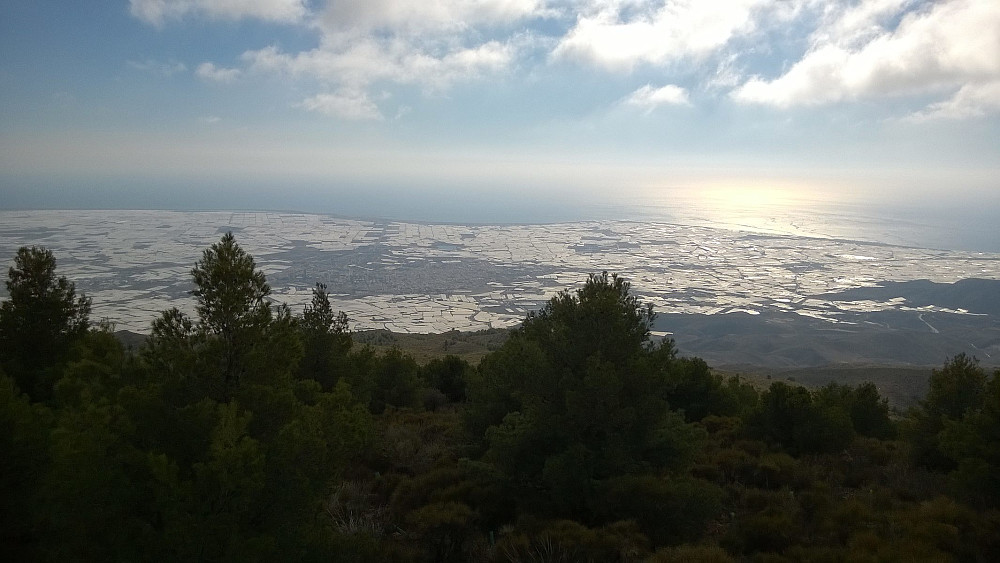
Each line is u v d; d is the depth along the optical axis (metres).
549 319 10.00
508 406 11.79
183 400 5.87
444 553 7.20
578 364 9.14
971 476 8.83
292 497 5.41
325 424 6.30
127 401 5.35
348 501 8.72
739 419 16.31
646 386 8.88
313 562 5.45
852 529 7.73
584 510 8.22
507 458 8.87
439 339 68.31
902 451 13.02
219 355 6.15
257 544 4.78
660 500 7.75
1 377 6.08
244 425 5.37
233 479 4.80
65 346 10.48
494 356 12.67
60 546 4.63
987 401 9.32
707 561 6.39
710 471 10.66
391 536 7.61
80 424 4.93
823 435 12.90
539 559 6.73
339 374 15.30
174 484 4.65
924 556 6.47
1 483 5.35
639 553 6.84
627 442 8.59
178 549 4.48
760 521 7.71
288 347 6.58
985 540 7.11
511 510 8.66
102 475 4.62
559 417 8.66
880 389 48.41
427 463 11.34
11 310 10.38
